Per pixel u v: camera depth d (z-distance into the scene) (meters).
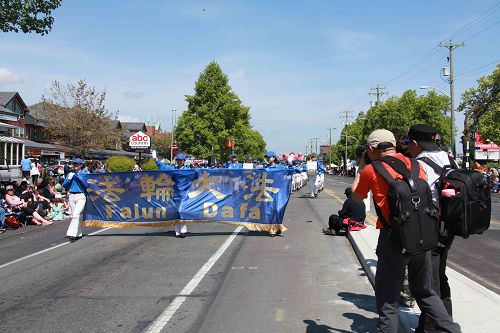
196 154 52.06
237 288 6.79
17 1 14.62
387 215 3.82
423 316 4.16
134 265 8.29
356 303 6.07
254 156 100.69
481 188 3.91
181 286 6.89
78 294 6.51
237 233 11.95
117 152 62.56
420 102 61.81
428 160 4.27
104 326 5.25
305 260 8.70
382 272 3.94
